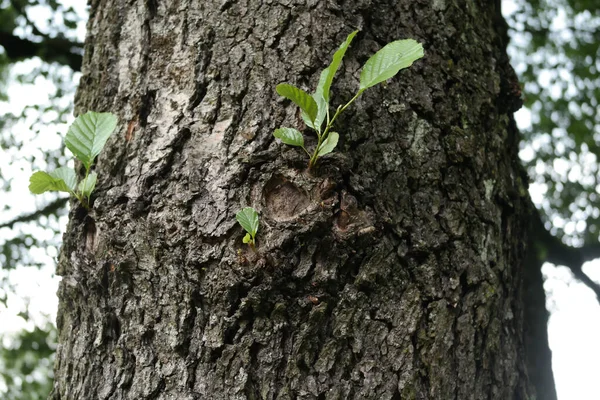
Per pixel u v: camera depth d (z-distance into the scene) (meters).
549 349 1.65
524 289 1.62
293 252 1.34
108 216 1.39
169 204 1.38
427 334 1.36
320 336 1.34
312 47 1.41
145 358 1.35
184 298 1.35
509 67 1.58
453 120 1.45
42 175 1.39
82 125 1.40
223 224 1.35
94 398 1.36
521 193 1.56
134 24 1.48
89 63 1.53
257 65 1.41
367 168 1.38
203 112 1.40
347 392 1.33
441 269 1.39
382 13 1.46
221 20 1.43
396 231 1.37
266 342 1.33
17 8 3.18
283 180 1.36
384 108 1.41
